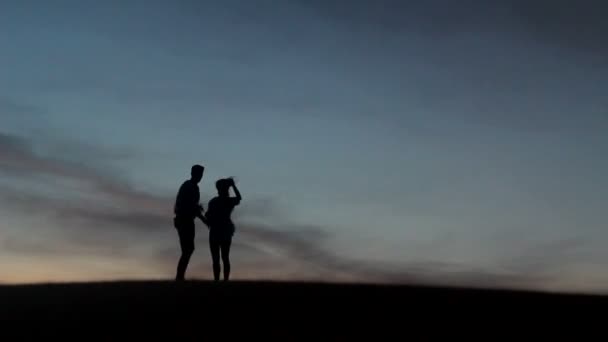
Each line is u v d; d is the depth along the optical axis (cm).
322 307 2230
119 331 2045
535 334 2064
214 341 1983
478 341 2012
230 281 2505
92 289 2392
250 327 2073
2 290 2397
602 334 2072
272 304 2247
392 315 2177
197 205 2530
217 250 2577
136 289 2384
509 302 2306
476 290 2441
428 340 2011
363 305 2253
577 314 2214
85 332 2039
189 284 2444
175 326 2078
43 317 2139
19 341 1986
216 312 2180
